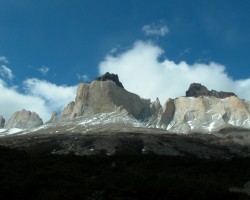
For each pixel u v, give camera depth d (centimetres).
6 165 6888
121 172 7188
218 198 5581
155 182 5903
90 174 7031
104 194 5444
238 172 7681
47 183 5822
